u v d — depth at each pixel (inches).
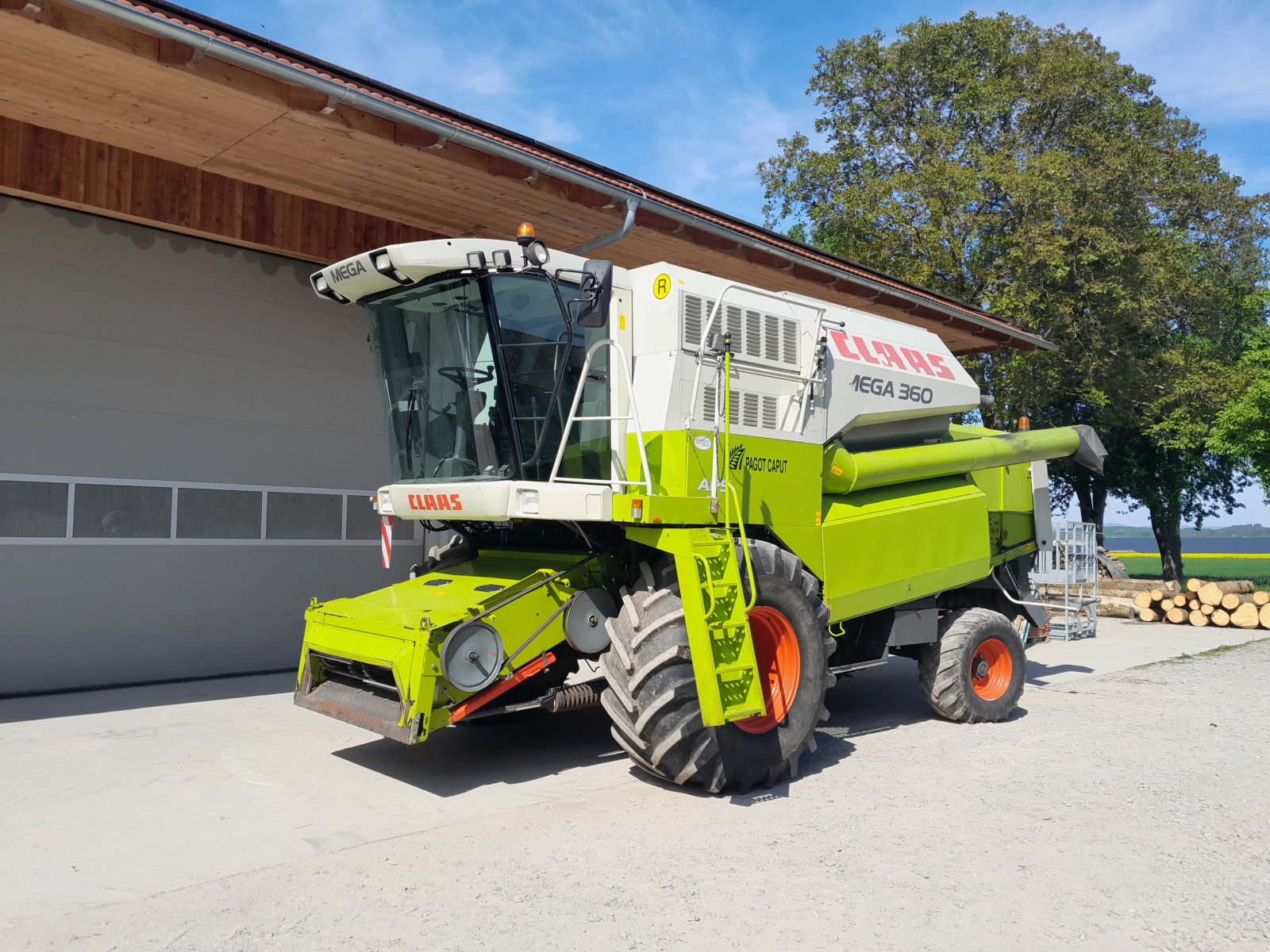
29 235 295.7
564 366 209.9
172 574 325.1
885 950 125.6
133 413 316.8
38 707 279.4
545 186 293.0
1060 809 192.1
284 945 126.0
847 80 955.3
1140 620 610.5
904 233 768.3
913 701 326.3
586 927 132.0
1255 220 1057.5
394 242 376.2
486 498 203.3
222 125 250.2
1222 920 136.8
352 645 213.5
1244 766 228.2
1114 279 767.7
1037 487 336.8
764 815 186.9
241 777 210.8
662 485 213.0
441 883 148.5
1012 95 851.4
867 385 264.4
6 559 289.4
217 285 338.6
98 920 133.9
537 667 213.3
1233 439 743.1
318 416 366.0
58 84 226.1
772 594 211.9
